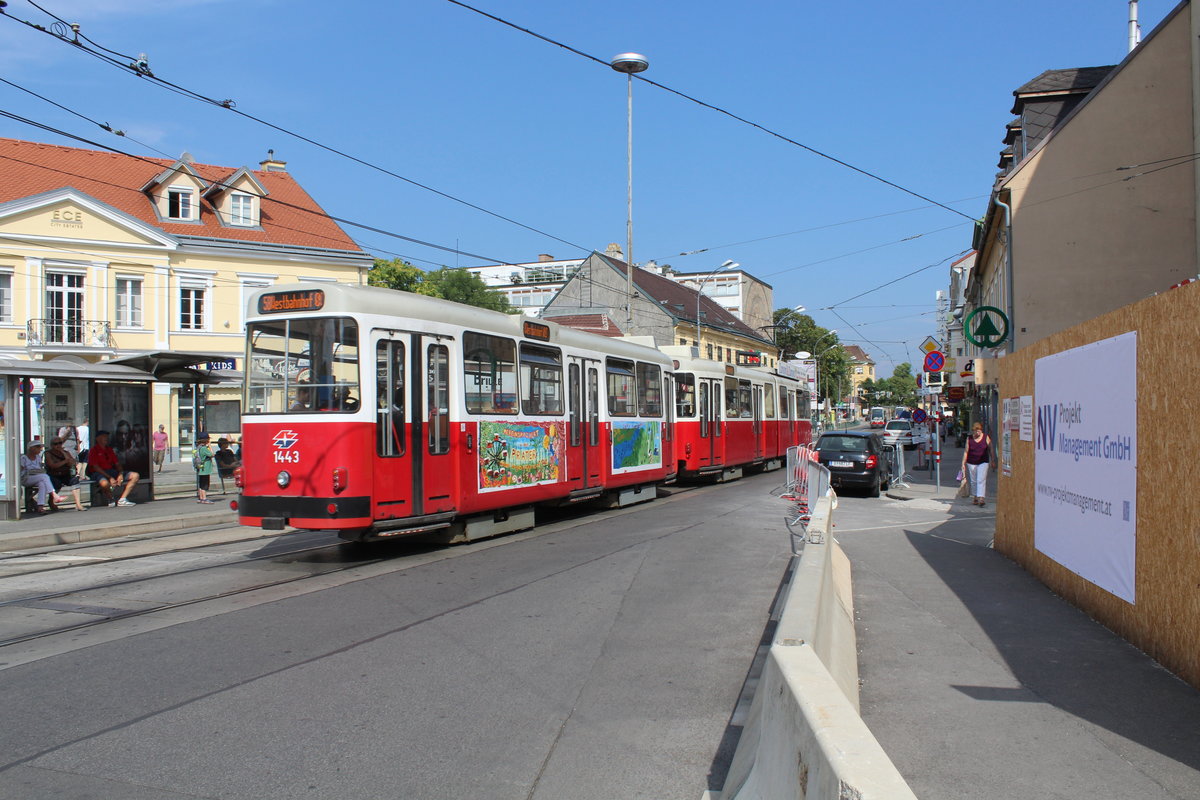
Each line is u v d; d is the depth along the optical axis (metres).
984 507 19.30
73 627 7.83
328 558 11.75
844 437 23.53
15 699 5.84
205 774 4.65
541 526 15.41
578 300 55.66
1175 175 22.78
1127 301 22.97
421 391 11.57
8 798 4.31
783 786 3.21
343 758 4.91
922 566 11.36
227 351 36.12
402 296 11.47
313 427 10.62
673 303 54.84
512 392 13.79
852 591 9.68
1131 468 7.04
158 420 34.91
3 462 15.80
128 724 5.38
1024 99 26.58
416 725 5.45
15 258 31.95
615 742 5.23
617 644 7.39
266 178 40.34
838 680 5.34
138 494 19.14
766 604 8.93
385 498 10.87
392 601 8.95
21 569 11.09
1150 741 5.05
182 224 35.94
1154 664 6.56
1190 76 22.69
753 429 28.72
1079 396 8.43
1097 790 4.39
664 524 15.37
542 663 6.82
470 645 7.29
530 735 5.32
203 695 5.95
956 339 51.59
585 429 16.38
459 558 11.70
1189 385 5.95
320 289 10.81
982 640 7.45
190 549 12.99
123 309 34.19
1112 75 23.27
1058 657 6.83
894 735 5.21
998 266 28.12
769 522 15.66
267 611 8.47
